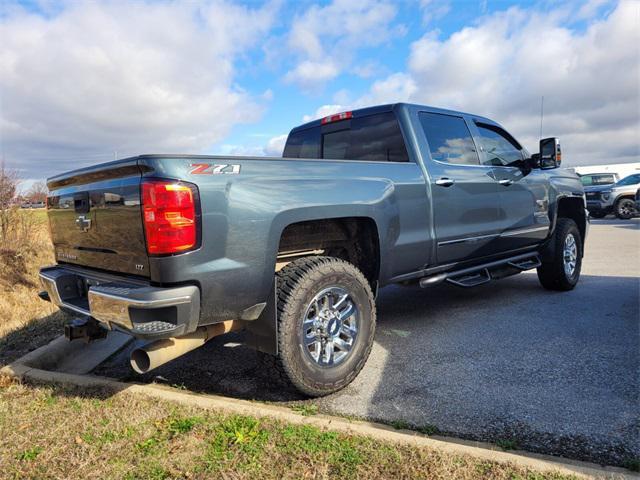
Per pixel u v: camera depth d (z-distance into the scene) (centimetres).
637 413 262
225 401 288
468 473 207
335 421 257
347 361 307
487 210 453
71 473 220
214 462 223
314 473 211
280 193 279
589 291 577
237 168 263
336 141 462
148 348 252
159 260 238
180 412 272
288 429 247
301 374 283
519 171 505
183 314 239
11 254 672
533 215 520
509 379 317
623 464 214
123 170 258
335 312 305
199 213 242
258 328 284
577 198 608
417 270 395
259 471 215
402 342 404
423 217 384
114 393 299
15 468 224
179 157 244
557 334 408
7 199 689
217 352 399
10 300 542
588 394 289
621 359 343
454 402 286
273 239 272
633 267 739
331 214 304
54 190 345
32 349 398
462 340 403
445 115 440
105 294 246
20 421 269
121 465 224
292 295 277
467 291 599
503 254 497
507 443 233
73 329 296
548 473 205
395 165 368
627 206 1742
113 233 271
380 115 418
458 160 434
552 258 559
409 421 265
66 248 336
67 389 307
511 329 428
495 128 505
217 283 251
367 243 355
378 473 209
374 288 358
